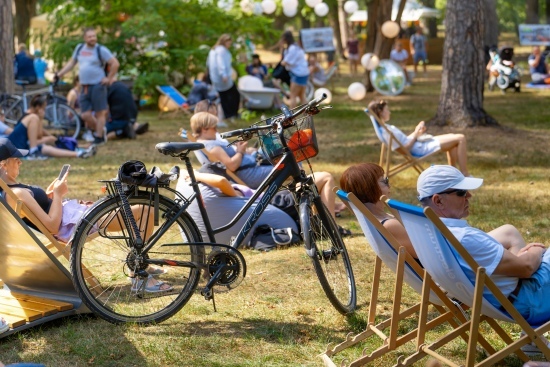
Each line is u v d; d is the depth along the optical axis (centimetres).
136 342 443
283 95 1812
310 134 503
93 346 435
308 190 496
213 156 676
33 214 489
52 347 435
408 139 898
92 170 1062
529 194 841
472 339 344
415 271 389
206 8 1941
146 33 1842
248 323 472
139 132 1480
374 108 898
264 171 687
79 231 451
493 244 361
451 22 1372
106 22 1966
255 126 503
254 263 604
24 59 2081
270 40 2139
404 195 855
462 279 355
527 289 367
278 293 529
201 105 743
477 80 1376
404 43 3400
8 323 445
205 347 434
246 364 409
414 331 397
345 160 1106
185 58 1878
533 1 3819
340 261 497
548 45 2777
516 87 2222
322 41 2256
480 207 782
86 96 1386
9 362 413
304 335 452
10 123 1438
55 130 1523
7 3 1435
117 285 525
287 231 649
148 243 461
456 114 1382
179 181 625
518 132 1332
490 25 2886
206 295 471
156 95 1959
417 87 2503
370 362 409
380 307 497
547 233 677
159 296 477
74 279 453
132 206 466
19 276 493
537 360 405
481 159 1080
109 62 1382
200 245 471
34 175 1015
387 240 388
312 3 1727
